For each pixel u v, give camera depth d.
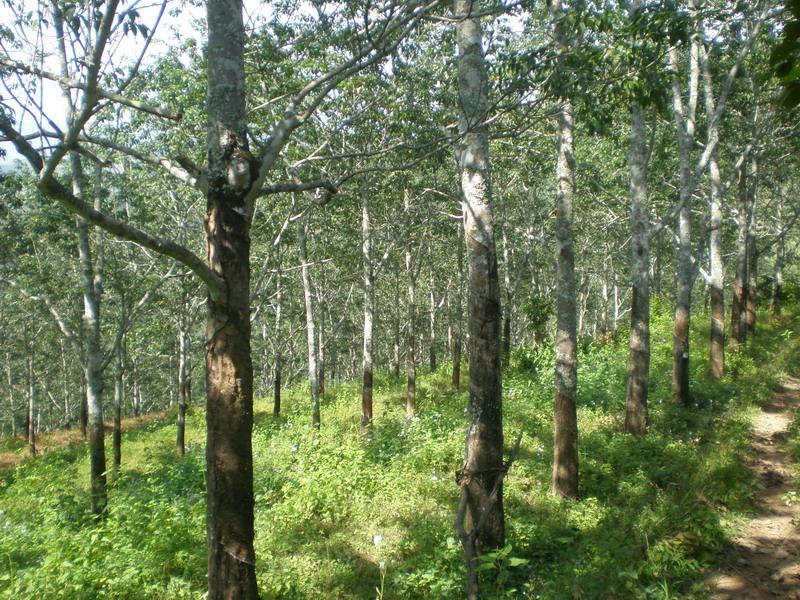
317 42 9.48
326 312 34.22
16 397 38.88
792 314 24.19
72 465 18.27
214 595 4.48
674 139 16.59
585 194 19.62
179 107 10.73
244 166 4.39
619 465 9.63
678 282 13.41
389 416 17.33
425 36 11.34
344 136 13.22
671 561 5.28
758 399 12.29
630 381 11.56
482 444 6.55
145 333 22.55
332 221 19.80
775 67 1.91
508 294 21.83
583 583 5.02
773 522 6.34
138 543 7.31
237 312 4.47
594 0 6.43
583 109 6.92
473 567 3.45
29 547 8.22
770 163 21.20
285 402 24.86
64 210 13.02
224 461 4.46
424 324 38.56
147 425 25.84
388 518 8.26
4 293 21.31
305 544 7.68
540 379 16.94
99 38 3.57
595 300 40.66
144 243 3.88
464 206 6.82
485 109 6.70
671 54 12.52
